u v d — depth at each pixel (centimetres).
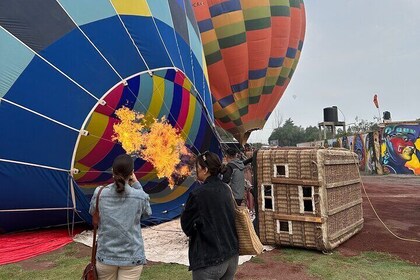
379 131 2972
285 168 632
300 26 1784
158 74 809
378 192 1480
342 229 664
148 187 993
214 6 1522
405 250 623
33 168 685
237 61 1554
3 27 670
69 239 725
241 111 1642
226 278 314
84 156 775
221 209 307
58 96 690
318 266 542
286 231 633
